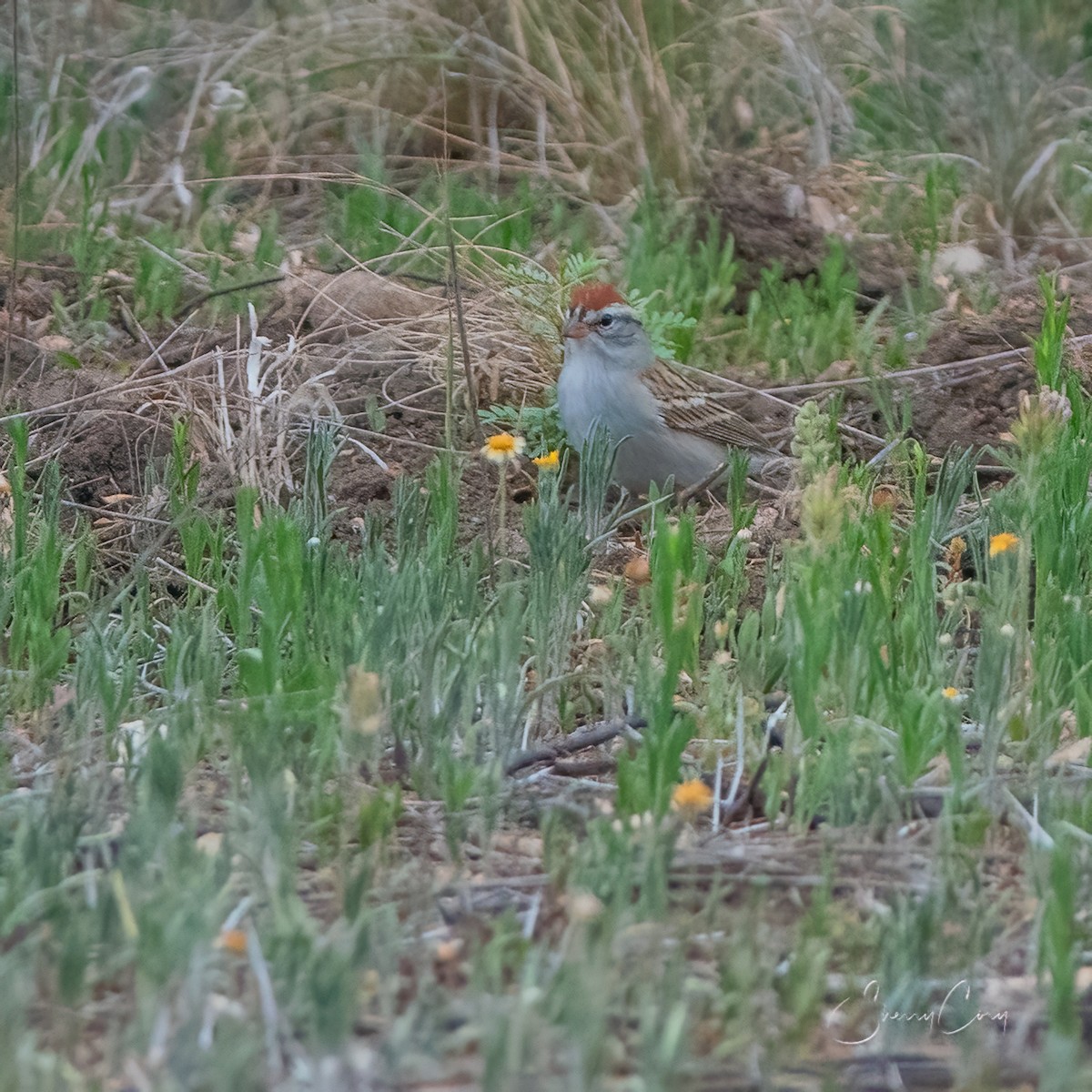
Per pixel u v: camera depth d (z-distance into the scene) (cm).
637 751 766
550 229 1577
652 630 875
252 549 877
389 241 1488
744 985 543
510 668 773
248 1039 505
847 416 1266
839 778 693
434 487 1020
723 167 1581
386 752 760
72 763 730
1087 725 775
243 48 1761
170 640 876
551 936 608
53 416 1183
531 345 1299
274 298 1370
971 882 649
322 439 1056
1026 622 845
